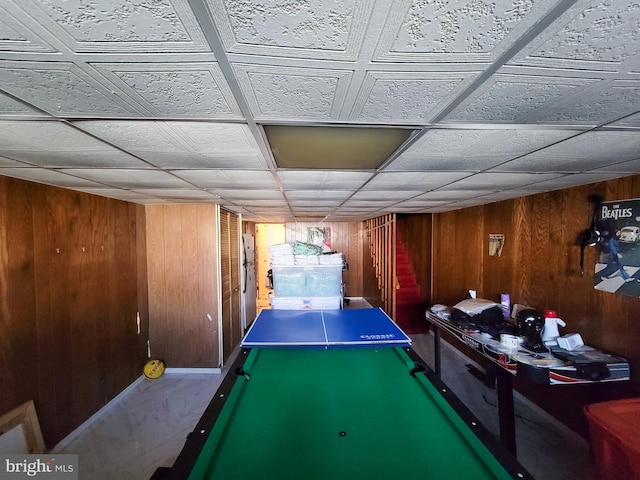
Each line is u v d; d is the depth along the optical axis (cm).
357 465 114
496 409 281
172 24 54
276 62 67
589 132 111
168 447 238
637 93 81
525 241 288
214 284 372
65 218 243
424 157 146
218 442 125
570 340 218
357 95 83
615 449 146
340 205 366
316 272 362
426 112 94
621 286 198
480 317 276
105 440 247
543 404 265
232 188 237
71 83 75
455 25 56
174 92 81
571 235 237
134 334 341
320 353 224
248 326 557
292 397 163
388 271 537
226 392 164
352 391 169
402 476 108
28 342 210
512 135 115
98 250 283
